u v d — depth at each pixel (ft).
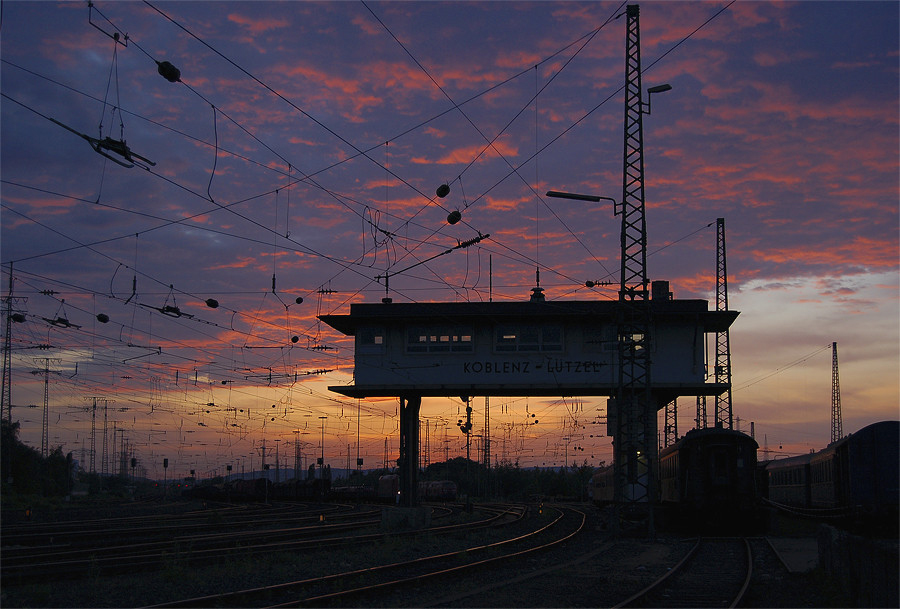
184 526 118.42
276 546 82.58
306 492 296.30
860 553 43.27
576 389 116.16
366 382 117.39
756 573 64.49
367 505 251.19
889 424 100.68
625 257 101.40
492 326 117.29
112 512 191.62
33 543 90.02
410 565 67.87
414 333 118.01
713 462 111.45
